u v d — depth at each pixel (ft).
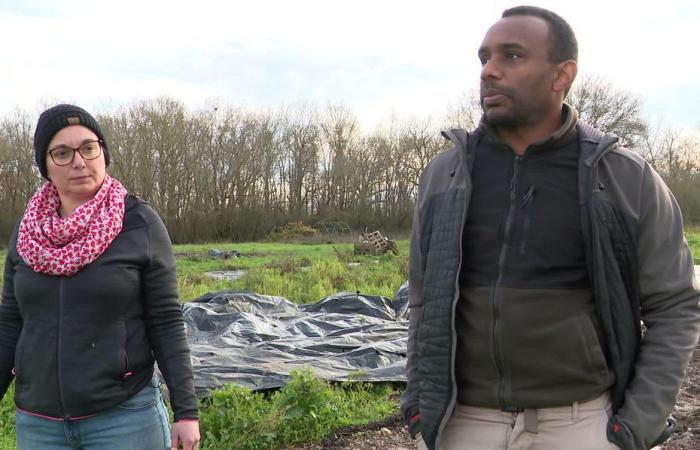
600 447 7.58
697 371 22.91
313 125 173.47
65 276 8.66
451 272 7.82
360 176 169.58
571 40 7.69
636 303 7.78
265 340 27.50
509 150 7.97
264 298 35.81
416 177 171.63
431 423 7.86
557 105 7.82
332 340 26.68
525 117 7.70
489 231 7.85
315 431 17.31
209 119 161.99
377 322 31.09
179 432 9.03
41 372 8.71
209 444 16.20
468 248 7.95
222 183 160.97
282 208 168.76
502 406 7.73
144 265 9.07
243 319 29.53
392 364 22.89
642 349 7.75
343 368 22.90
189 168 155.22
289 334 28.96
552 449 7.68
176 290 9.41
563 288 7.59
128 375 8.90
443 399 7.80
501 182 7.92
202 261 87.40
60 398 8.66
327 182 172.04
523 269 7.63
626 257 7.60
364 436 17.46
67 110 8.87
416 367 8.45
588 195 7.50
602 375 7.67
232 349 24.59
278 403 17.38
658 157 157.58
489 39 7.79
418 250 8.59
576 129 7.89
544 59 7.59
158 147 151.53
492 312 7.64
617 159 7.77
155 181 152.97
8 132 148.25
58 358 8.66
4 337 9.23
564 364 7.57
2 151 143.74
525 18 7.64
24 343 8.86
